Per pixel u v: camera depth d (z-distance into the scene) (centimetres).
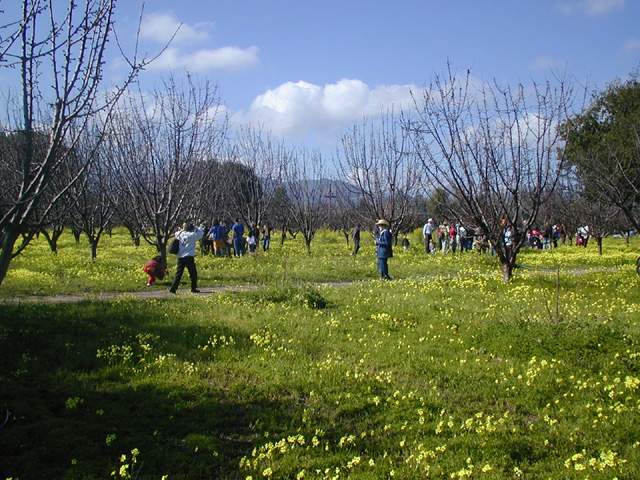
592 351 834
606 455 503
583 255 2916
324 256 2789
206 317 1090
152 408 629
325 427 594
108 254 2728
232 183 3353
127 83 611
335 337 972
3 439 524
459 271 2086
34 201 554
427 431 584
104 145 1750
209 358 826
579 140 3142
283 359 832
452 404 664
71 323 967
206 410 628
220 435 573
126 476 470
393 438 568
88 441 534
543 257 2789
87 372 745
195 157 1820
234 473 496
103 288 1541
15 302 1238
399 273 2039
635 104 3195
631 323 1068
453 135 1590
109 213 2397
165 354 829
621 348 834
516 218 1641
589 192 2452
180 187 1836
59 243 3619
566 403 660
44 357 782
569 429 582
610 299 1395
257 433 578
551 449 541
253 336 922
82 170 597
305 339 950
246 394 688
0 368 720
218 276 1847
